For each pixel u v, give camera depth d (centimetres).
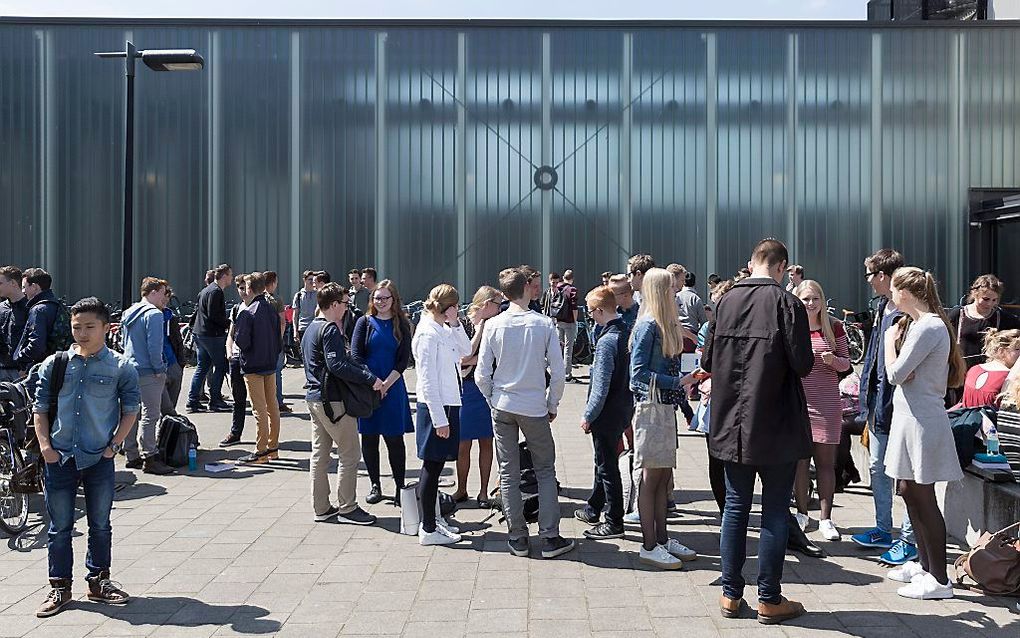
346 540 617
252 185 1877
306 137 1881
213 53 1873
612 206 1888
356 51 1886
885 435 561
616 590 506
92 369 487
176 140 1872
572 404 1290
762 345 449
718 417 461
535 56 1889
